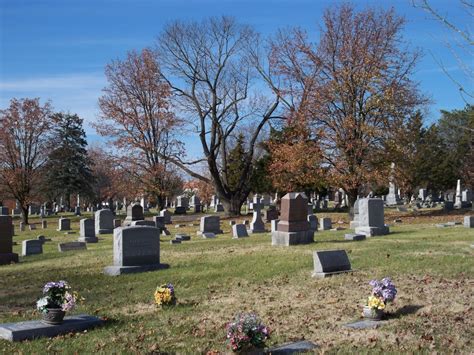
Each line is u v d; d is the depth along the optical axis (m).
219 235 33.94
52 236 39.19
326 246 21.83
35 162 61.22
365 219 27.47
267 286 14.32
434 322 9.96
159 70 53.12
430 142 67.00
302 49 45.94
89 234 33.06
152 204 91.94
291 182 45.22
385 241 23.14
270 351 8.60
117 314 11.66
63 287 10.13
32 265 20.84
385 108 40.97
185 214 63.06
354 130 41.53
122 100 52.94
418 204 58.41
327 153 42.41
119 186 53.72
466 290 12.31
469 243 21.03
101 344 9.16
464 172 64.94
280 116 52.88
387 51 42.44
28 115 59.69
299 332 9.85
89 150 96.44
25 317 11.65
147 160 53.16
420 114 51.19
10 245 22.52
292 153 42.47
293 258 18.56
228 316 11.26
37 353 8.58
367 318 10.44
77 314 11.48
